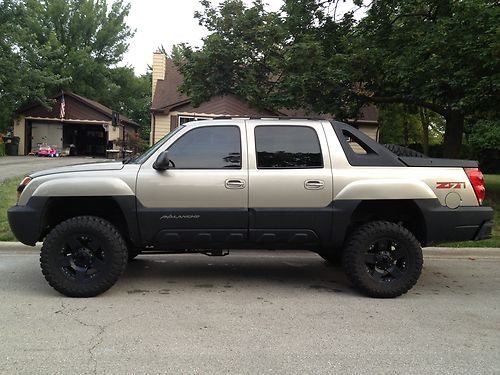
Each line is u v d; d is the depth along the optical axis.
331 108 13.24
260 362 3.81
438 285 6.33
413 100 13.38
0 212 9.66
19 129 33.94
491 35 9.98
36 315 4.82
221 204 5.55
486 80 10.15
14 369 3.60
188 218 5.52
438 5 12.88
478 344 4.30
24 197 5.53
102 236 5.39
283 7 14.13
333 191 5.64
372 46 12.95
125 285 5.99
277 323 4.73
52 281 5.38
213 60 12.11
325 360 3.88
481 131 26.70
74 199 5.59
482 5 10.56
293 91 12.59
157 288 5.89
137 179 5.48
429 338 4.42
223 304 5.31
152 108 23.77
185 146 5.66
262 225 5.59
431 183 5.73
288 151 5.70
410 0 12.78
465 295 5.89
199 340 4.24
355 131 5.89
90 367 3.66
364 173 5.69
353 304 5.43
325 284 6.27
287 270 6.98
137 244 5.60
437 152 32.72
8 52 30.41
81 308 5.06
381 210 6.02
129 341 4.19
